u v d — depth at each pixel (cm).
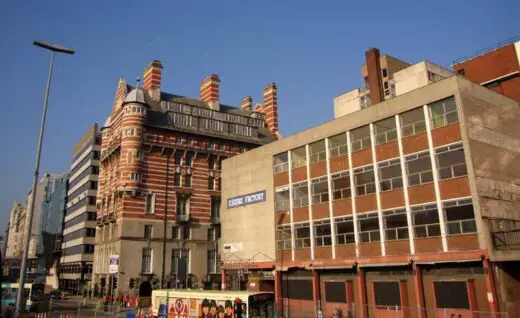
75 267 9488
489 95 3325
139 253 6006
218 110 7450
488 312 2658
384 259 3362
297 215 4231
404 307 3194
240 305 2798
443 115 3195
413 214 3250
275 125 8169
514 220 3086
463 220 2956
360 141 3762
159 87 7088
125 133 6284
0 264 2341
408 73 4616
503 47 4538
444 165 3127
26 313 3916
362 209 3625
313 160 4191
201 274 6419
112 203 6556
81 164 10344
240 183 5031
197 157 6850
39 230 13450
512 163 3294
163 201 6369
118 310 4606
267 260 4450
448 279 3008
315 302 3841
